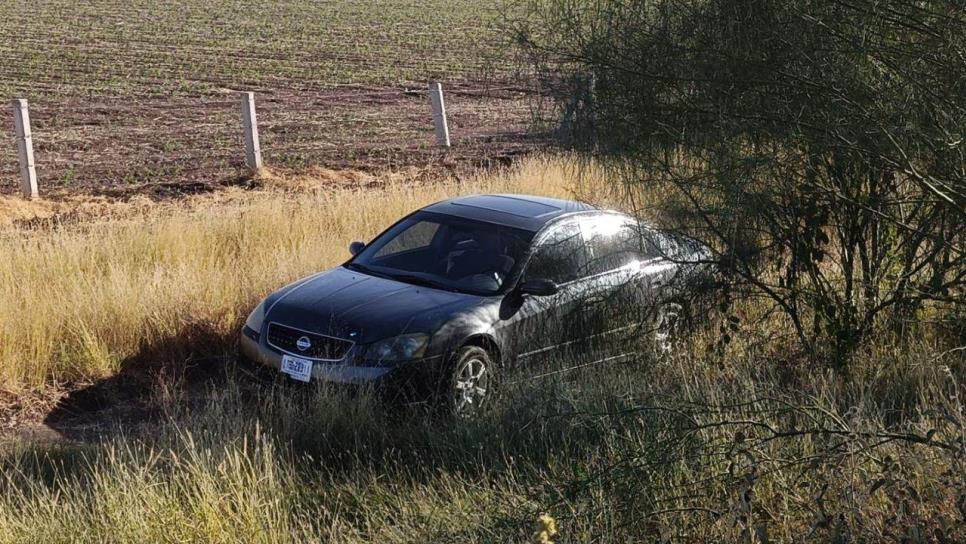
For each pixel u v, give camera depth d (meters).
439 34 51.47
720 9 6.79
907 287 7.77
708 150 7.02
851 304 8.26
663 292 7.80
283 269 10.59
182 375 8.96
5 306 9.10
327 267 11.03
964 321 7.68
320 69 36.56
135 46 41.69
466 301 8.22
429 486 5.95
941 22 6.25
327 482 6.40
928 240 7.59
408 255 8.90
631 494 5.09
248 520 5.48
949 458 4.98
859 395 6.88
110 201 15.66
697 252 7.63
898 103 6.41
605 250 8.52
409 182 17.31
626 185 7.45
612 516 4.96
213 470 6.07
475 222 8.92
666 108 7.04
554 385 7.05
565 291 8.10
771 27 6.66
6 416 8.17
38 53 37.66
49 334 9.05
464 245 8.76
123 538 5.41
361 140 22.27
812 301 7.98
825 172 7.35
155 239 11.69
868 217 7.82
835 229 8.22
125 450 6.84
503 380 7.74
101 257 11.11
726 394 6.55
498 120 25.56
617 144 7.19
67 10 56.19
